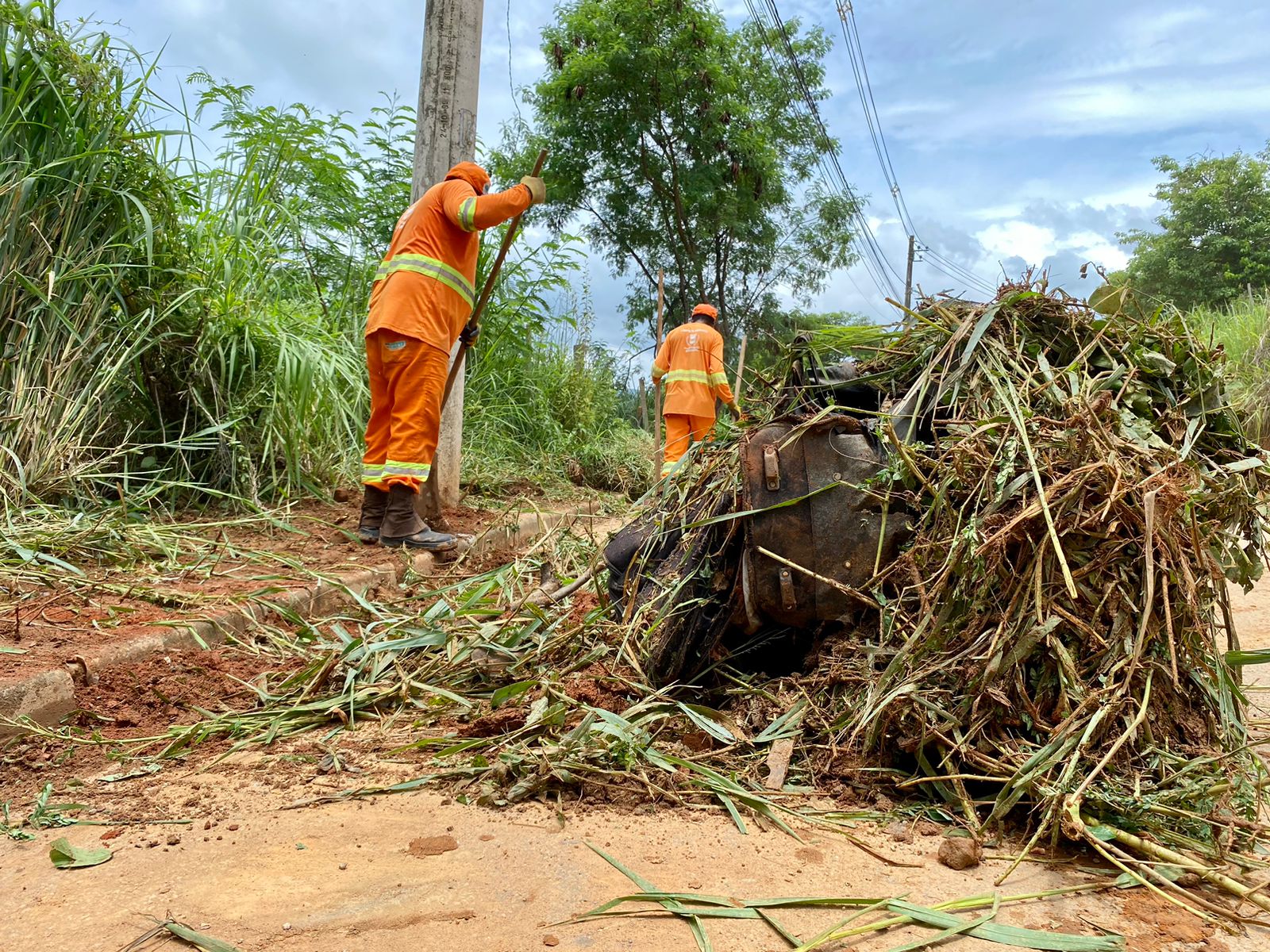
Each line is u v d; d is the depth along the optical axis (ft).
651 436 34.83
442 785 7.63
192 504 16.58
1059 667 6.90
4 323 14.23
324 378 18.53
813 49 64.69
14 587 11.09
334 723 9.21
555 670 9.68
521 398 29.78
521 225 25.80
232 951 5.08
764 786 7.52
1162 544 6.95
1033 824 6.80
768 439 8.78
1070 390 8.01
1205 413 8.14
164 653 10.11
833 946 5.27
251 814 7.02
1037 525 7.12
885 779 7.50
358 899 5.71
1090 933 5.43
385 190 25.46
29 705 8.40
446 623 11.21
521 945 5.22
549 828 6.83
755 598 8.59
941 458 7.96
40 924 5.37
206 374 16.99
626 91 56.70
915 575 7.70
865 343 10.06
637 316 65.26
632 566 10.12
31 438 13.83
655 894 5.74
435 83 18.95
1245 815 6.86
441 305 15.34
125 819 6.92
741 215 61.16
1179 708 7.15
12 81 14.78
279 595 12.21
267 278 20.24
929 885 6.03
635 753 7.82
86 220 15.66
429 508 18.07
